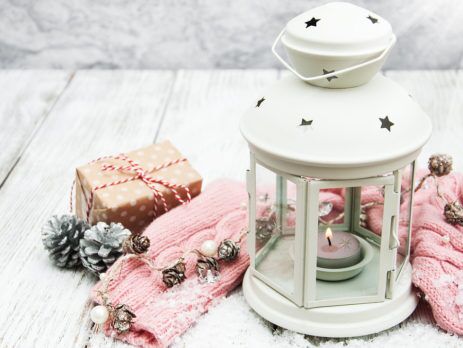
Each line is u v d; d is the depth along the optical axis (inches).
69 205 33.9
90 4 50.1
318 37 22.4
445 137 39.6
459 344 24.5
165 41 51.0
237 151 39.0
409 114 23.3
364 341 24.6
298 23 23.3
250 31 50.4
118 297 26.0
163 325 24.6
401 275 25.9
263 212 25.4
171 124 42.3
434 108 43.1
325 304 24.4
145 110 44.1
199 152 38.9
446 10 48.5
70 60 51.9
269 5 49.6
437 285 25.0
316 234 23.4
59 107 44.5
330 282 25.5
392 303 24.8
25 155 38.7
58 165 37.7
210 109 44.1
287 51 23.5
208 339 25.0
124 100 45.5
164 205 29.7
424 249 26.2
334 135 22.3
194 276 27.6
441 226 27.0
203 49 51.1
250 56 51.3
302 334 24.9
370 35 22.4
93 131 41.4
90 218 30.0
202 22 50.3
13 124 42.3
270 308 25.2
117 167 30.2
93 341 25.3
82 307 26.9
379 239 26.6
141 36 50.9
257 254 26.0
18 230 31.9
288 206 25.2
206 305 26.4
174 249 27.9
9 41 51.3
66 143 40.0
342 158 22.1
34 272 28.9
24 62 52.0
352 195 27.1
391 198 23.2
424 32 49.2
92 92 46.8
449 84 46.7
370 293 24.8
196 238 28.4
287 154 22.5
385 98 23.1
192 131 41.4
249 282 26.6
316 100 22.8
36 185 35.7
